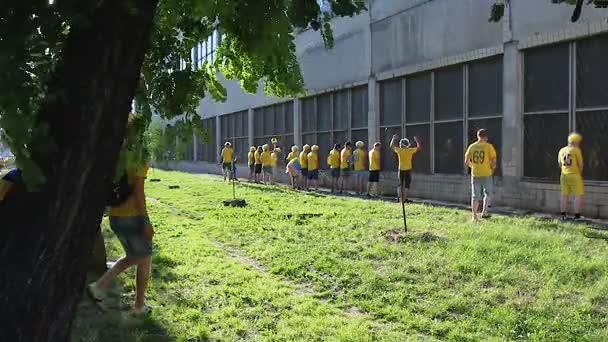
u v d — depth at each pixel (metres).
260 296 6.31
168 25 3.52
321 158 23.02
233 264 7.79
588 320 5.52
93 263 6.69
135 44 2.40
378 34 18.73
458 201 15.45
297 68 4.22
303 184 21.38
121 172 3.03
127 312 5.61
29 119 2.14
